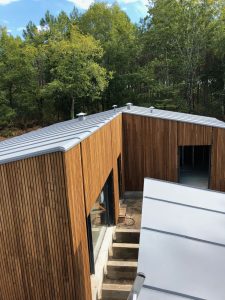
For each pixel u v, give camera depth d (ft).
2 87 101.60
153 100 97.66
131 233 31.86
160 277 10.30
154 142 43.21
